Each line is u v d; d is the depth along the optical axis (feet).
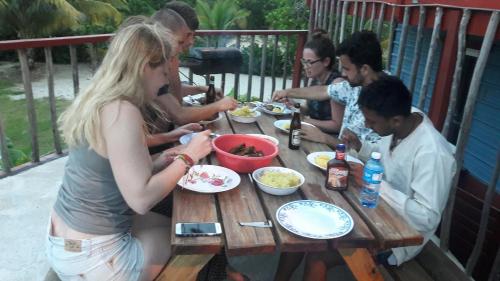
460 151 7.88
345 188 5.84
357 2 13.23
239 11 65.36
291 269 6.61
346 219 5.03
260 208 5.27
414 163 6.23
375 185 5.36
